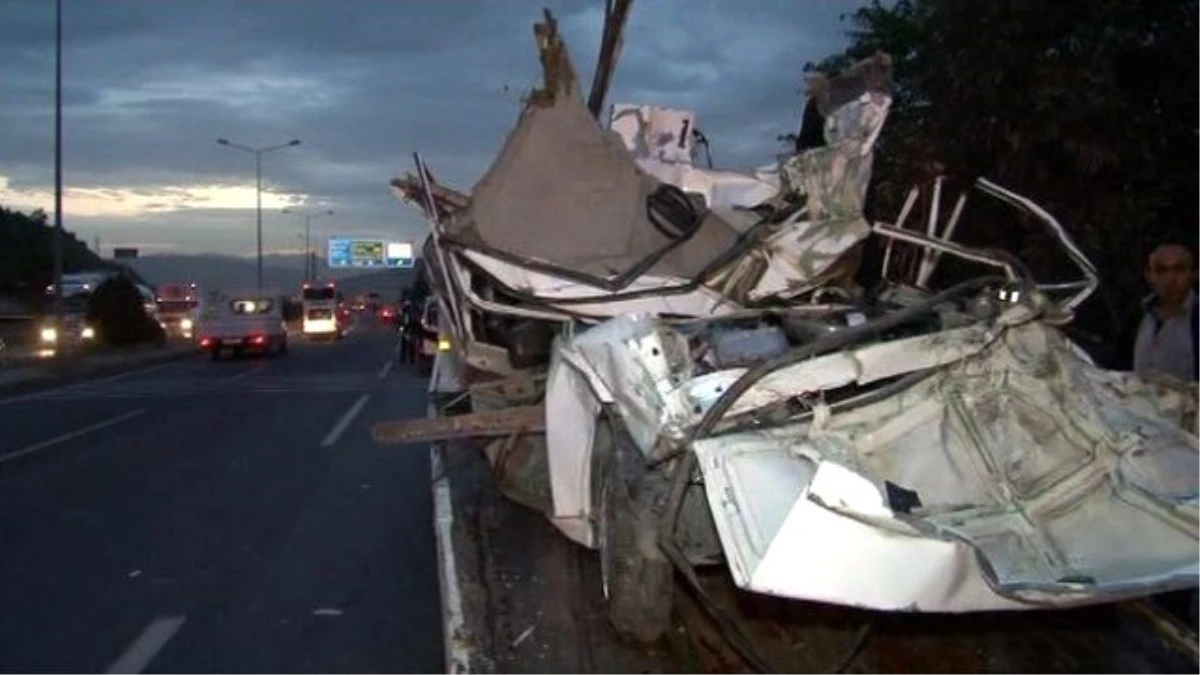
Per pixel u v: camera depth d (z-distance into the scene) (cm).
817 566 452
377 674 641
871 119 715
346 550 916
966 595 461
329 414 1923
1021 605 466
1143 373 592
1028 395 550
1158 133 990
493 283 763
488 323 812
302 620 739
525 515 768
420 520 1020
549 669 531
